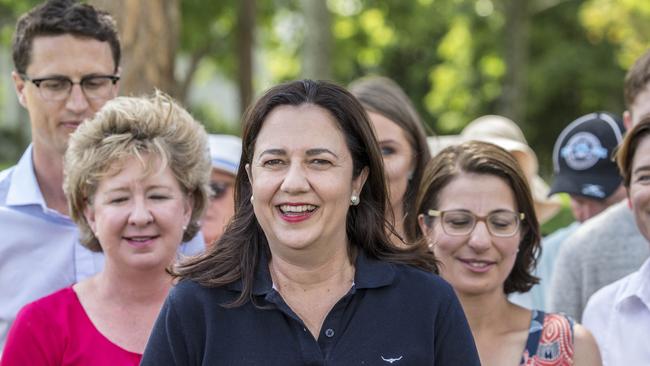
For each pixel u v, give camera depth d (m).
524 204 6.06
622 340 6.07
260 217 4.45
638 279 6.04
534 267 6.39
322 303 4.56
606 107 41.72
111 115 5.52
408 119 7.36
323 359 4.38
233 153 8.36
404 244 4.93
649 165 5.82
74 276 6.42
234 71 31.70
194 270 4.63
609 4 39.03
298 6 30.03
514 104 33.25
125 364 5.29
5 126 56.69
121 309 5.50
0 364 5.27
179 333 4.48
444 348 4.59
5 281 6.35
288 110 4.45
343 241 4.61
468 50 39.81
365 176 4.66
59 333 5.34
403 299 4.56
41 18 6.56
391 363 4.41
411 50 44.09
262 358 4.37
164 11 11.32
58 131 6.60
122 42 11.02
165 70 11.34
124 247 5.45
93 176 5.41
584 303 7.40
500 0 35.09
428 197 6.16
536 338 5.85
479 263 5.94
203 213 5.84
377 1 34.62
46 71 6.55
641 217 5.93
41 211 6.47
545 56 41.38
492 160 6.00
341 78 36.34
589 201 8.41
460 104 41.72
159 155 5.46
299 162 4.36
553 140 43.25
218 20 28.16
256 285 4.51
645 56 6.98
